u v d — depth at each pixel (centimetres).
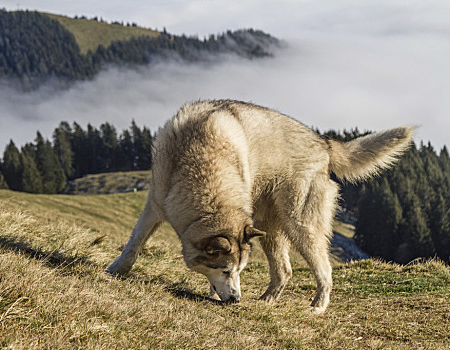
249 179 556
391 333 521
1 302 319
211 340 373
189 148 520
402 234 6047
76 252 602
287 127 602
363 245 6172
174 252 843
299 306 583
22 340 283
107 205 4112
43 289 362
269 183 594
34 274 389
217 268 514
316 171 604
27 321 312
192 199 509
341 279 808
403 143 649
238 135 549
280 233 625
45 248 584
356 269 882
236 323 467
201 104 578
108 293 439
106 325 338
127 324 359
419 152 9750
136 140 11694
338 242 5938
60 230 729
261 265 911
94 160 11631
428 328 536
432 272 837
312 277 823
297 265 934
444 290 700
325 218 609
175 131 537
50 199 3772
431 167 8250
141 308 405
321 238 606
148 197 582
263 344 418
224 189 511
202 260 516
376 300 660
